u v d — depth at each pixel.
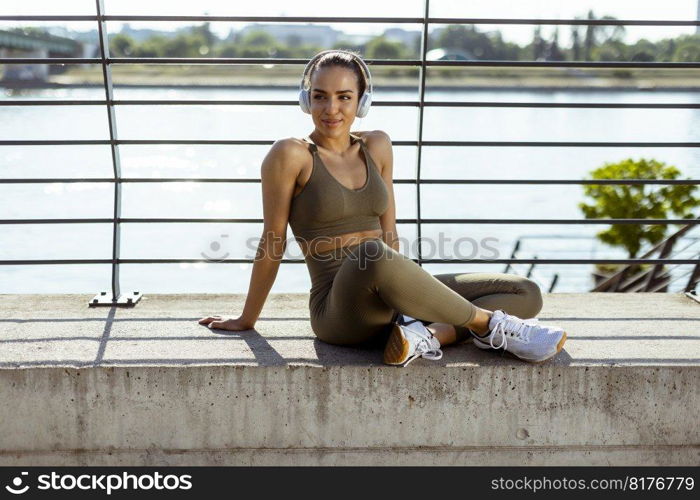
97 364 2.46
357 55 2.68
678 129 29.95
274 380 2.47
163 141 3.26
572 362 2.52
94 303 3.31
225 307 3.35
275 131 28.95
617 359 2.56
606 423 2.53
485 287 2.74
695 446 2.56
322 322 2.63
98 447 2.49
